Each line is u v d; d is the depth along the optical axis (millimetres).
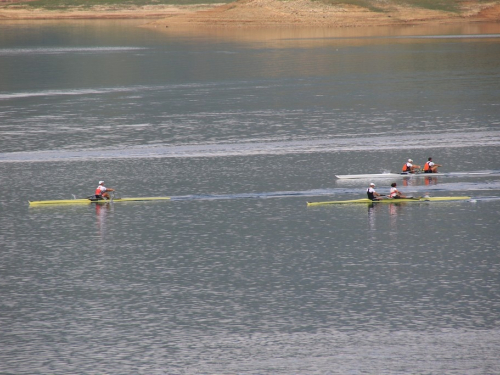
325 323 142375
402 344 134500
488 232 188875
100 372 126750
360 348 133375
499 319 142875
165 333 139500
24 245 183625
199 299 153250
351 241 184625
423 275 163375
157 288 158750
